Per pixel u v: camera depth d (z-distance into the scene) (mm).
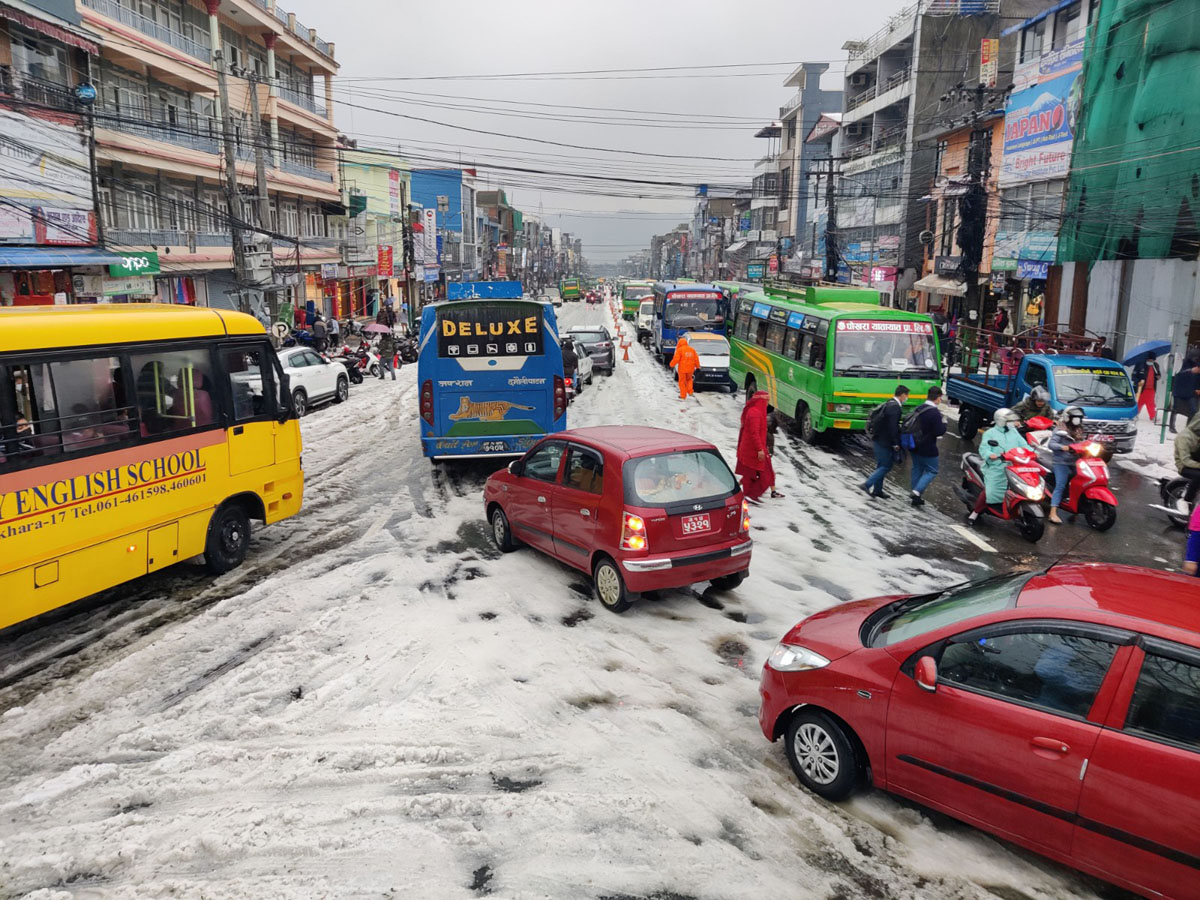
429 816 4730
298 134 45250
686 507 7656
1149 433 18375
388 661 6719
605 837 4547
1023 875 4324
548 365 12750
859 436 18344
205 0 33844
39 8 21516
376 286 58875
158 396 7965
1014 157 32688
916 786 4629
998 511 11133
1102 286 26625
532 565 9211
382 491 12641
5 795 4988
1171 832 3676
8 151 19891
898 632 5035
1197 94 22266
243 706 6000
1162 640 3912
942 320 38281
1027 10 47312
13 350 6590
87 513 7195
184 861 4375
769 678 5359
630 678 6523
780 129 82562
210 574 8852
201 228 33625
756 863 4375
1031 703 4188
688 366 22578
